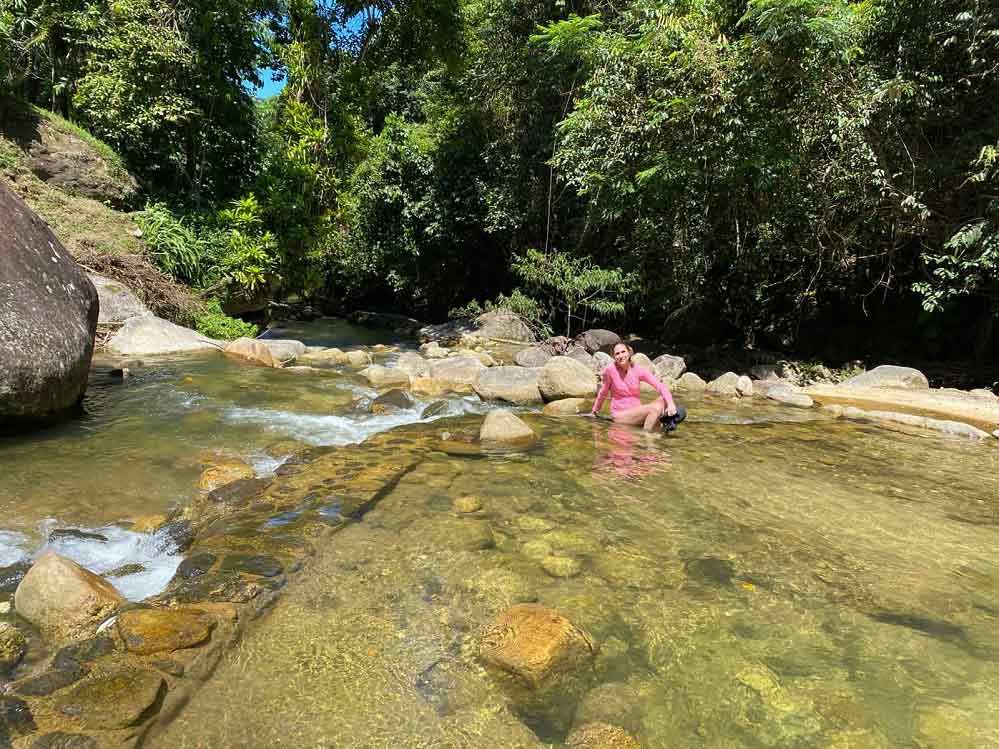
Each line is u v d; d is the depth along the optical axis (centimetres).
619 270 1226
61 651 181
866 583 240
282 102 1177
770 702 169
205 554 249
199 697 166
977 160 715
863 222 897
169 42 1032
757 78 781
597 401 560
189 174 1154
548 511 308
